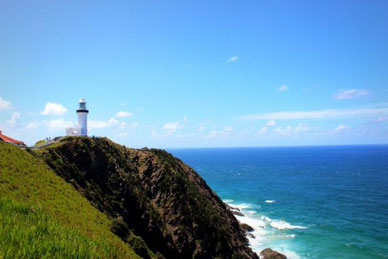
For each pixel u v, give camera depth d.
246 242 67.25
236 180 177.88
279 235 73.44
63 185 38.72
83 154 50.03
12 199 26.72
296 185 155.25
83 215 34.31
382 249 63.91
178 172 69.12
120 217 46.06
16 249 18.75
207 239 53.88
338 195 125.31
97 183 49.81
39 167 38.69
